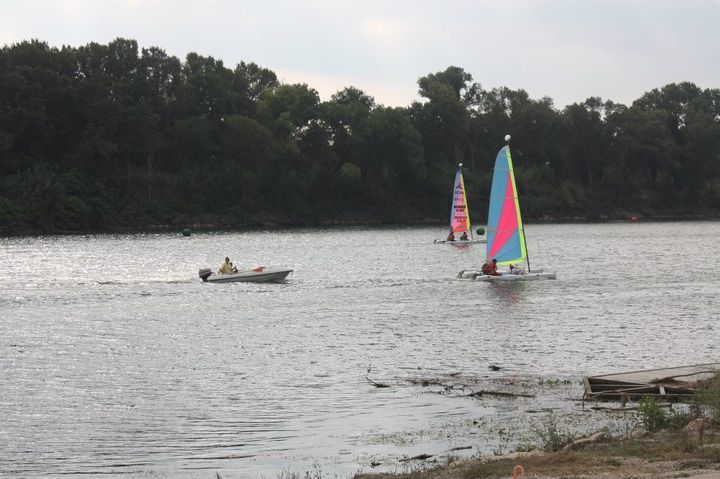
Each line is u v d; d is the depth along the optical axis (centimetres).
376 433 2772
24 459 2545
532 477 2044
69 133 17225
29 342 4456
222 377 3622
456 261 9475
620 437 2462
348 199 19962
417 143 19800
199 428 2858
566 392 3259
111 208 16838
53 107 16900
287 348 4272
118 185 17325
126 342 4456
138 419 2973
